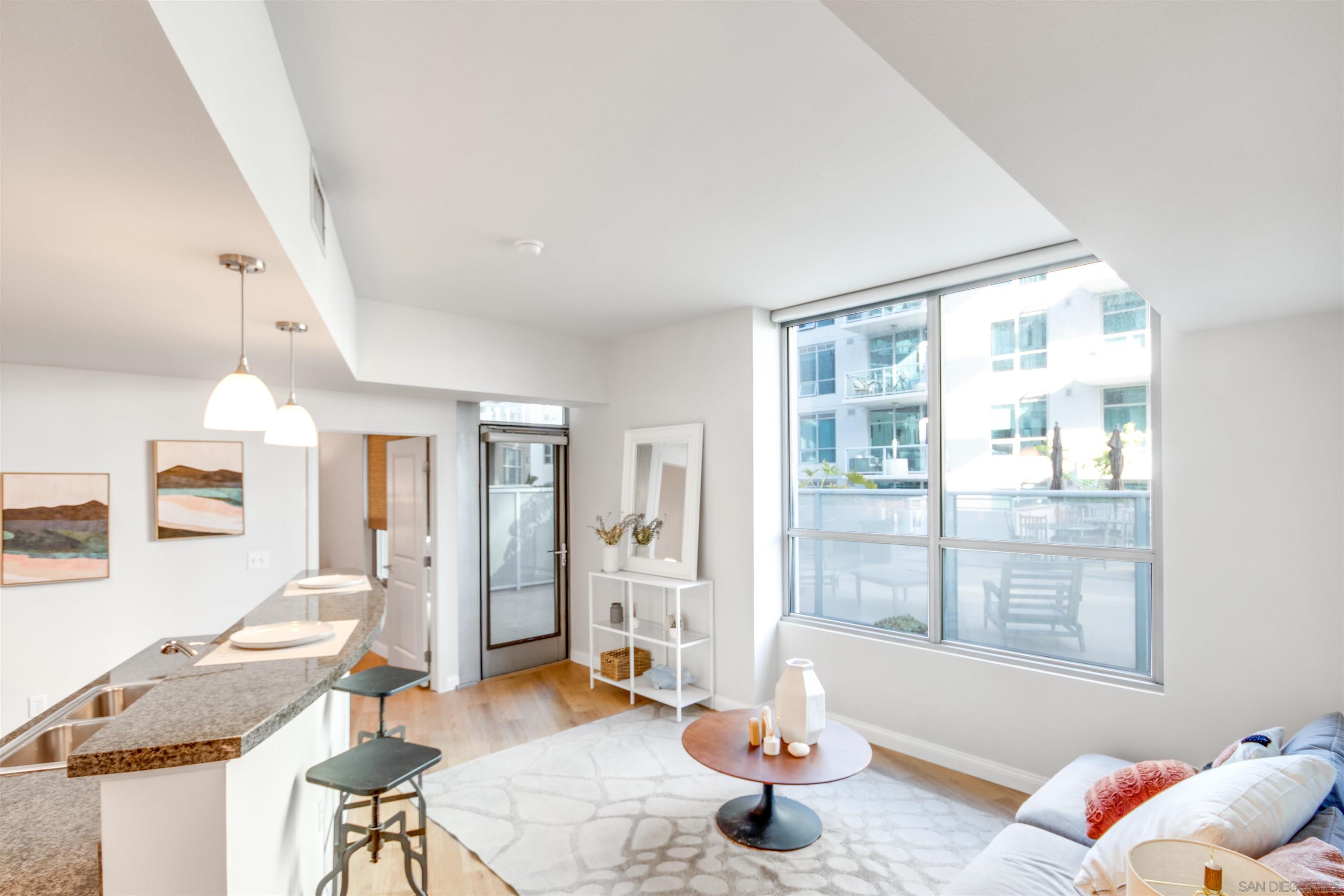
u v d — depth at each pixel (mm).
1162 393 2865
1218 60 1015
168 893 1204
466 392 4406
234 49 1150
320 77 1708
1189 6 888
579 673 5215
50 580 3270
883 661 3744
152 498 3570
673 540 4543
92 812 1466
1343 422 2471
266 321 2312
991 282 3430
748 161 2232
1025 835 2154
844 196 2521
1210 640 2736
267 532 3941
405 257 3164
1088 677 3086
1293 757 1719
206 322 2311
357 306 3873
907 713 3645
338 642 1915
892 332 3834
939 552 3621
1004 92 1124
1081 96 1129
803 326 4262
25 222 1403
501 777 3400
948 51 1018
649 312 4281
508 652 5199
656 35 1578
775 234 2920
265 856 1491
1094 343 3137
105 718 2143
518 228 2816
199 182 1228
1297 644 2555
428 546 4859
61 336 2557
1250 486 2656
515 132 2025
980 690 3369
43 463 3271
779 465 4301
